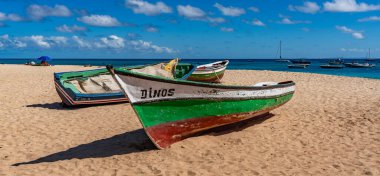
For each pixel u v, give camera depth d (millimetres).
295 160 5938
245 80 20828
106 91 12727
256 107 8172
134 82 6012
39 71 29984
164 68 13820
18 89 16438
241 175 5301
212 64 20703
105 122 9211
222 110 7250
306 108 10609
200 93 6742
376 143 6797
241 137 7387
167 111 6520
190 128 6980
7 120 9570
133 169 5668
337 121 8703
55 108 11523
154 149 6664
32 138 7777
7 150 6930
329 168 5516
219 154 6266
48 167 5895
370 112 9602
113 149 6828
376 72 40688
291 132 7789
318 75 23047
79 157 6418
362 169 5426
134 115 10000
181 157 6137
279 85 8977
